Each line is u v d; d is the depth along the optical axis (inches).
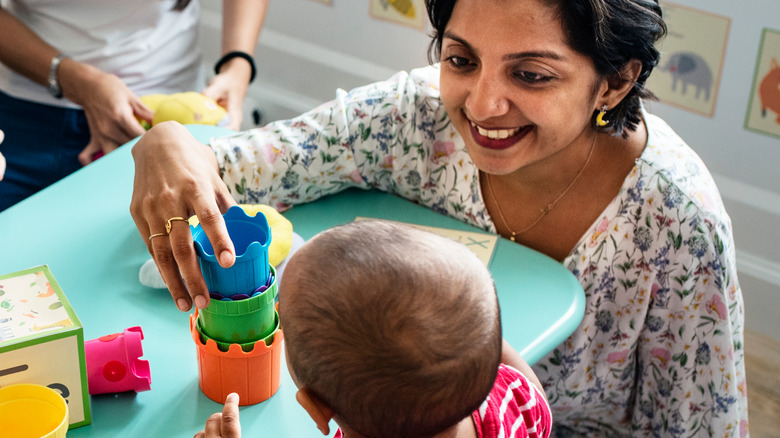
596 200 43.9
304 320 25.0
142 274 39.6
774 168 68.2
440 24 40.5
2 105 68.0
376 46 85.5
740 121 68.3
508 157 40.4
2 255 41.0
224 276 31.2
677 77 70.0
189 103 57.4
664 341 45.8
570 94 37.9
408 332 24.1
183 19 70.7
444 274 24.7
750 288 73.3
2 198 66.4
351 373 24.6
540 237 46.0
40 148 67.0
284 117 96.7
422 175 48.3
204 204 34.1
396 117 46.9
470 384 24.9
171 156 39.0
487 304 25.0
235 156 44.8
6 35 63.5
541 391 34.4
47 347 30.2
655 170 42.5
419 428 25.4
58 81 63.3
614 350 46.9
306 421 33.0
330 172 46.8
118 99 60.7
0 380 30.0
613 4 36.2
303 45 91.0
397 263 24.6
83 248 42.1
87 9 64.8
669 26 68.4
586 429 52.4
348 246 25.4
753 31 64.3
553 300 40.8
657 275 43.5
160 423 32.6
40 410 29.3
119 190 46.9
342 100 46.9
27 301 31.7
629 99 41.4
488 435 29.0
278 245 39.6
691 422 46.8
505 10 35.9
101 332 36.8
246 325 32.0
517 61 36.7
